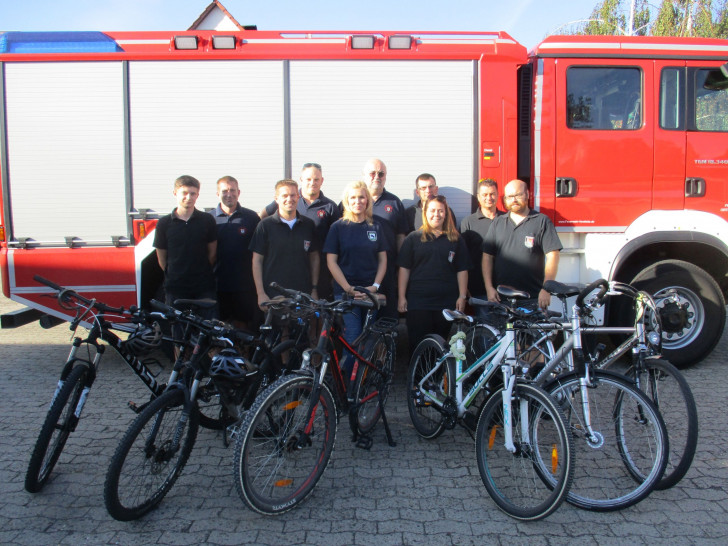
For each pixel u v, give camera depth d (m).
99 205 4.81
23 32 4.76
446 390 3.59
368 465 3.43
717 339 5.02
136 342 3.22
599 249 4.90
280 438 2.90
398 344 6.15
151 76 4.77
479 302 3.34
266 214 4.74
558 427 2.71
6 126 4.75
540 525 2.78
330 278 4.79
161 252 4.44
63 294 3.14
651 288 4.93
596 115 4.91
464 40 4.84
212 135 4.80
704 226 4.96
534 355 3.70
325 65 4.80
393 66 4.82
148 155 4.80
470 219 4.74
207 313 4.42
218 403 3.50
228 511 2.92
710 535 2.68
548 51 4.84
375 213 4.56
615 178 4.90
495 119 4.83
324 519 2.85
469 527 2.77
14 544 2.63
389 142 4.84
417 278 4.30
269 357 3.53
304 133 4.82
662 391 3.19
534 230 4.30
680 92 4.94
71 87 4.76
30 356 5.71
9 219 4.78
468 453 3.59
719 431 3.78
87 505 2.96
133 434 2.69
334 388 3.35
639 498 2.83
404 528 2.77
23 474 3.28
